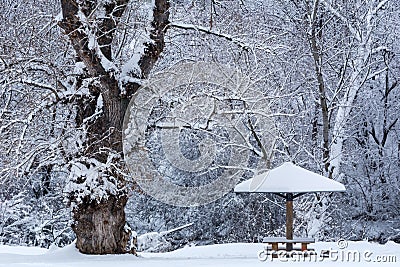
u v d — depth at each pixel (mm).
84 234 14508
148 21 15242
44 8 16531
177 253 17422
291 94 21500
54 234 24844
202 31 16250
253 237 26938
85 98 14422
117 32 16531
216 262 12727
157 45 15180
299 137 25859
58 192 22797
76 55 15250
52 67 14125
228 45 18641
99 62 14062
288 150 24141
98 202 14141
